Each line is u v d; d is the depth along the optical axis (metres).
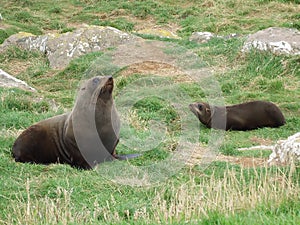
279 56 40.88
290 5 59.94
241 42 43.69
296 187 18.83
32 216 18.03
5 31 55.12
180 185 20.94
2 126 28.66
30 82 41.59
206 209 17.28
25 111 32.31
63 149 24.28
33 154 24.53
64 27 60.28
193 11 61.56
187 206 17.45
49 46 47.53
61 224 17.11
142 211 18.39
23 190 20.64
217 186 19.08
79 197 20.19
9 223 17.80
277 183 20.16
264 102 32.09
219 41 48.56
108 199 19.88
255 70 40.16
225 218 15.91
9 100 33.09
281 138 29.81
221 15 59.16
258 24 55.22
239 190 18.89
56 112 31.42
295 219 15.47
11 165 23.05
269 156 24.19
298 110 34.06
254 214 16.59
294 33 43.31
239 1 61.47
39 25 60.47
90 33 47.09
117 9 63.94
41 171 22.62
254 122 31.73
